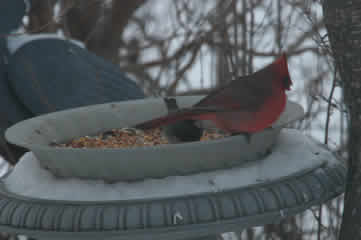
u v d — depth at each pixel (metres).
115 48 12.22
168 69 10.90
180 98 5.61
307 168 4.13
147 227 3.55
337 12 4.20
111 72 9.13
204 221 3.59
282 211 3.76
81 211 3.65
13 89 8.02
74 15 11.73
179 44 10.74
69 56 8.46
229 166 4.11
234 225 3.69
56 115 5.07
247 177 3.95
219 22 7.86
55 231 3.65
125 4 11.77
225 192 3.75
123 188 3.84
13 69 7.97
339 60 4.31
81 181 3.99
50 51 8.27
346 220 4.43
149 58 15.09
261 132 4.14
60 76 8.19
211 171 4.02
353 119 4.30
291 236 7.28
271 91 4.07
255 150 4.25
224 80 7.38
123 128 5.31
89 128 5.22
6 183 4.41
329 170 4.20
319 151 4.49
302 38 9.01
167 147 3.73
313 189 3.95
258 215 3.69
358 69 4.17
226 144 3.92
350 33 4.14
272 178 3.97
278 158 4.33
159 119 3.97
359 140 4.26
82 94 8.27
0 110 7.89
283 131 4.97
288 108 4.91
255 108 4.03
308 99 7.64
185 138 4.46
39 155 4.18
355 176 4.32
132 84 9.41
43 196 3.92
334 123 8.14
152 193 3.76
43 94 7.83
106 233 3.57
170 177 3.92
